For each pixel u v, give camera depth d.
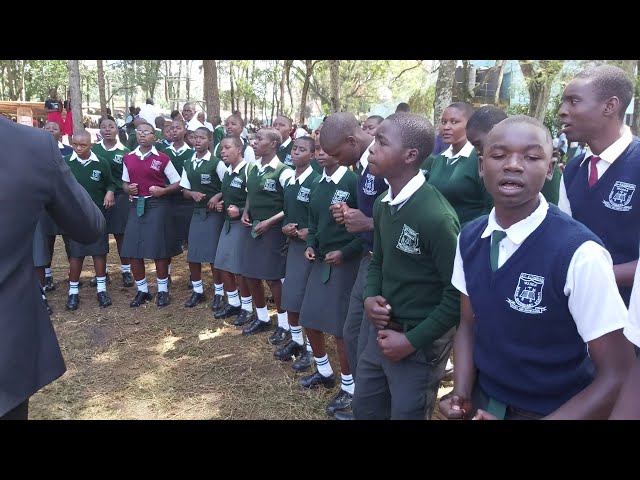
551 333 1.61
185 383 3.85
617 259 2.44
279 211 4.33
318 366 3.75
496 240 1.70
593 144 2.41
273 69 23.97
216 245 5.17
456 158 3.35
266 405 3.53
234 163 4.71
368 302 2.41
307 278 3.86
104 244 5.30
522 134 1.56
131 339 4.62
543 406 1.69
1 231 1.72
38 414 3.41
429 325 2.18
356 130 3.12
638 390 1.34
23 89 24.30
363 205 3.21
